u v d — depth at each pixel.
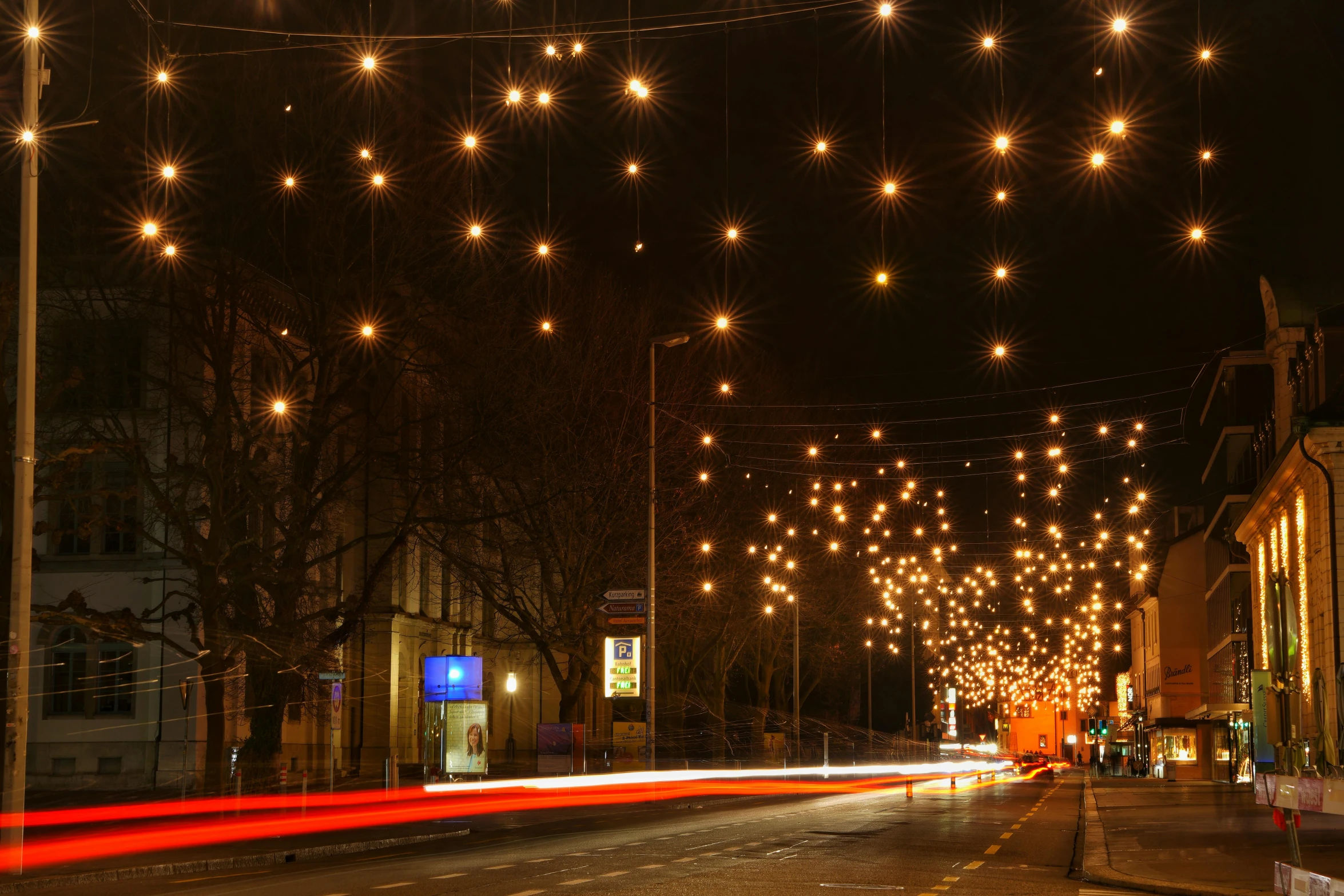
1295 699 33.12
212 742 31.16
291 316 35.06
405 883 15.65
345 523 46.38
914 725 82.50
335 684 30.14
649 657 37.97
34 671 39.22
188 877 17.16
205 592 31.33
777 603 57.09
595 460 42.53
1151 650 83.00
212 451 31.58
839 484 44.97
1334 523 33.66
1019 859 20.09
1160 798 39.94
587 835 24.62
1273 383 59.25
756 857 19.52
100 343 32.81
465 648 57.41
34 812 30.22
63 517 39.88
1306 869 17.09
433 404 39.44
